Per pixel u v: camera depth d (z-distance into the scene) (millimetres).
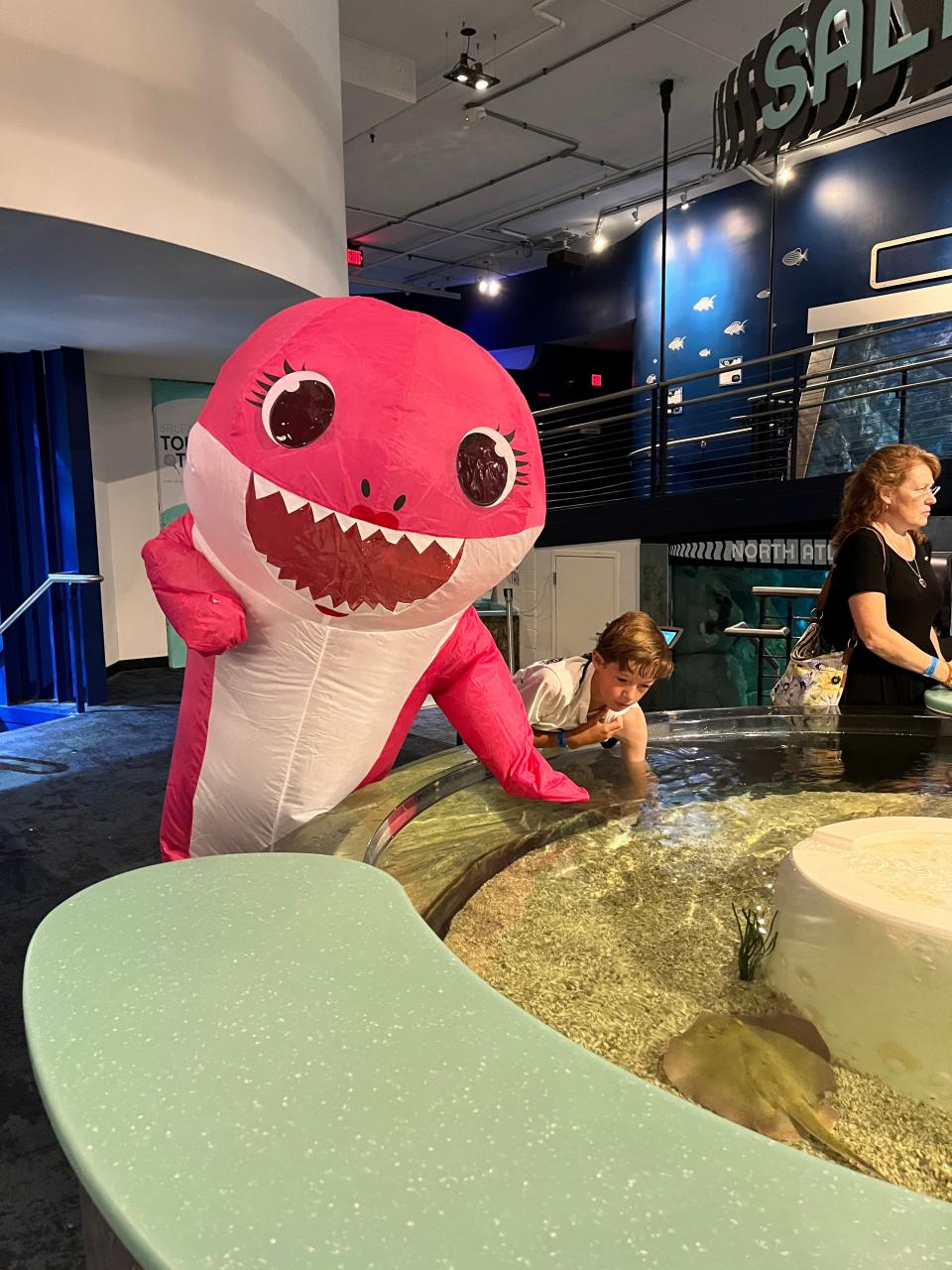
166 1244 358
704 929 1016
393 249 11664
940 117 7648
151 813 3672
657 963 932
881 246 8227
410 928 651
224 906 690
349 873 763
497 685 1396
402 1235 362
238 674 1294
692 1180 395
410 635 1261
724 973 903
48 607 5973
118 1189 390
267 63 3795
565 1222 368
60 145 3039
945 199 7738
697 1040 757
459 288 13195
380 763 1413
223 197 3578
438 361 1136
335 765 1332
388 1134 423
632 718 1627
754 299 9367
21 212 3008
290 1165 403
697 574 7879
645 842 1294
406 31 6652
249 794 1342
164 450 7531
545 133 8234
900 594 1981
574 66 7137
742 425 9680
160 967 588
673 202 10062
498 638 7699
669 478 10359
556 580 7906
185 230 3430
